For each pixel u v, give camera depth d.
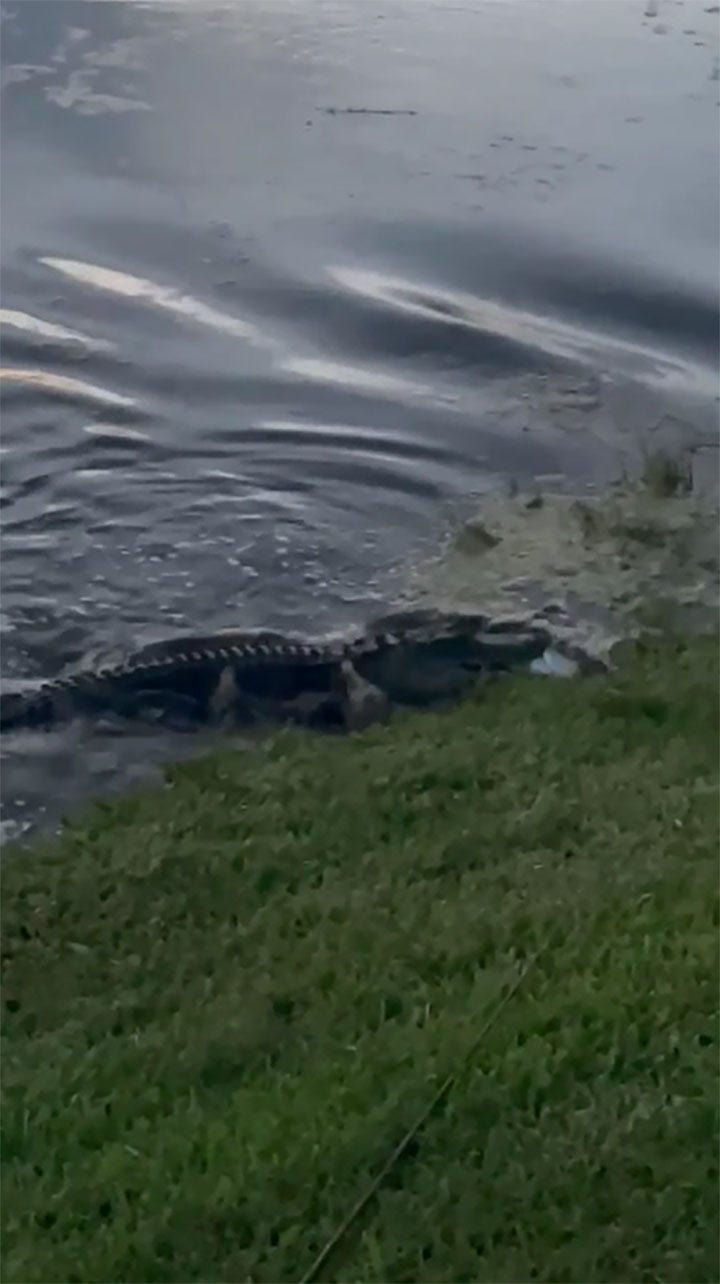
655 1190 2.26
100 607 2.67
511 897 2.58
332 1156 2.29
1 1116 2.35
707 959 2.48
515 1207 2.25
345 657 2.69
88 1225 2.25
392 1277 2.20
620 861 2.61
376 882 2.59
